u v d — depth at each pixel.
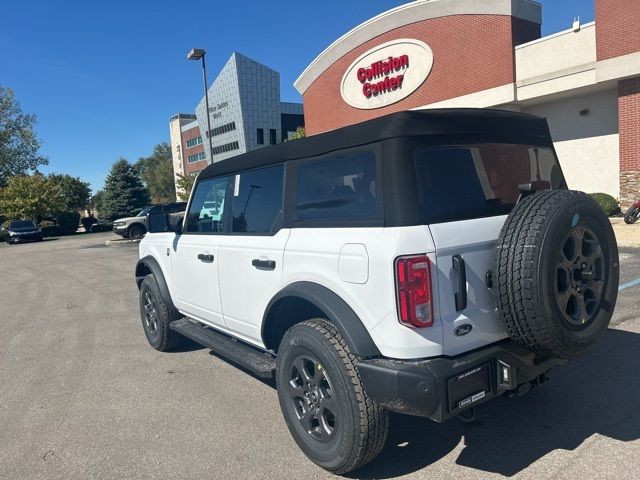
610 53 14.65
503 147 3.18
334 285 2.88
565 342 2.62
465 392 2.60
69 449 3.55
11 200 41.75
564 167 17.64
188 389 4.55
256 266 3.55
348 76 22.73
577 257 2.68
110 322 7.49
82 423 3.96
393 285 2.53
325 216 3.07
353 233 2.79
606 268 2.84
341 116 23.48
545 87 16.44
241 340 4.15
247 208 3.84
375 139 2.78
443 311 2.58
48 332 7.12
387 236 2.60
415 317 2.50
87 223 47.97
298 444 3.21
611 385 3.94
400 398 2.54
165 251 5.20
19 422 4.06
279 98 62.50
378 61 21.22
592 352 4.63
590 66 15.17
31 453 3.53
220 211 4.23
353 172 2.91
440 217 2.67
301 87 25.66
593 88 15.95
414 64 19.94
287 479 3.01
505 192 3.10
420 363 2.55
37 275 14.07
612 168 16.38
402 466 3.05
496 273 2.64
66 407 4.31
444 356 2.62
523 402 3.78
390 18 20.27
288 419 3.25
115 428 3.84
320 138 3.17
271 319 3.49
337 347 2.81
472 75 18.27
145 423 3.90
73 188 59.81
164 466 3.25
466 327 2.66
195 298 4.62
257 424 3.77
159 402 4.29
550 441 3.21
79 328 7.23
